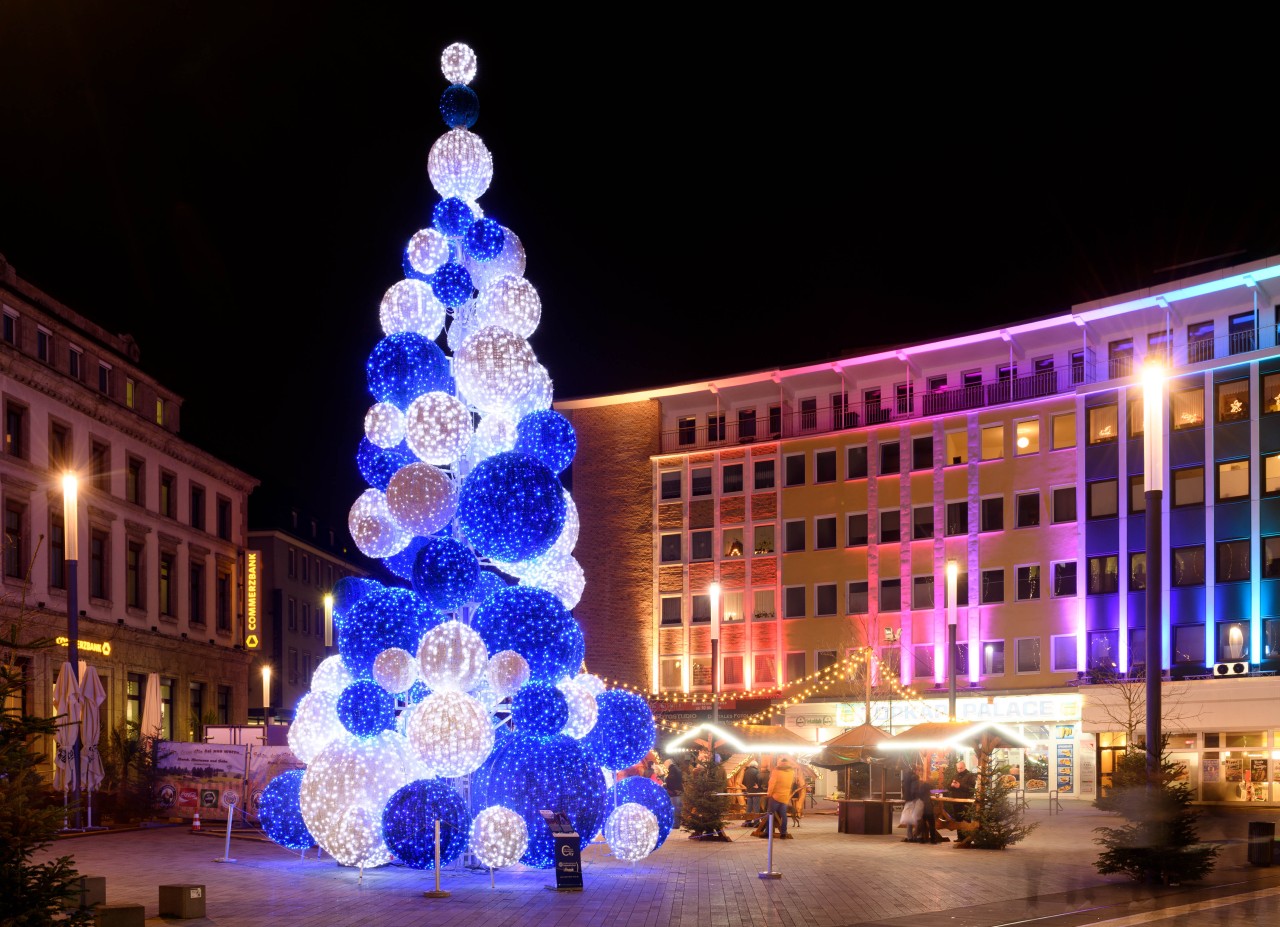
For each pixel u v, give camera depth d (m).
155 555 47.06
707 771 25.64
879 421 59.88
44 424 39.44
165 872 18.55
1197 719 48.19
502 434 18.66
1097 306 53.25
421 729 16.62
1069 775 51.50
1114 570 52.28
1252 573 48.56
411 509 17.73
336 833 17.38
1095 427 53.47
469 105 19.98
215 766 28.69
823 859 21.16
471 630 17.28
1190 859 17.42
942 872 18.94
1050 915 14.12
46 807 9.13
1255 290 50.44
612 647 63.91
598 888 16.69
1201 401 50.62
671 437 65.00
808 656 59.81
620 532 64.69
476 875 17.91
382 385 18.91
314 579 78.81
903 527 58.06
